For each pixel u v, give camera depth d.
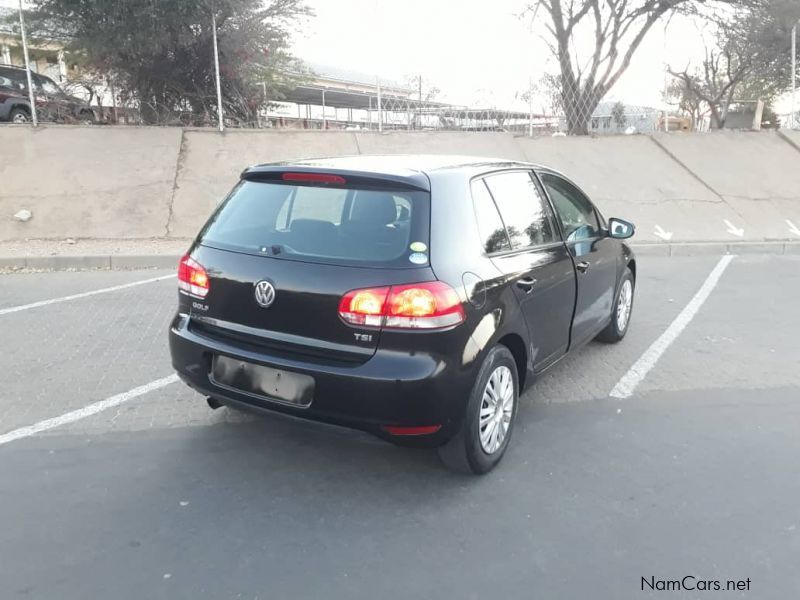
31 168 10.93
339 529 3.17
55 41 12.88
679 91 21.39
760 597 2.73
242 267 3.46
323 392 3.20
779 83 18.86
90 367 5.20
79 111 13.09
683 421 4.38
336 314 3.19
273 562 2.92
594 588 2.78
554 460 3.85
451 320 3.19
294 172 3.61
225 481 3.58
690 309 7.26
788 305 7.45
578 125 16.02
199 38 13.05
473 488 3.54
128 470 3.67
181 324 3.75
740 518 3.28
